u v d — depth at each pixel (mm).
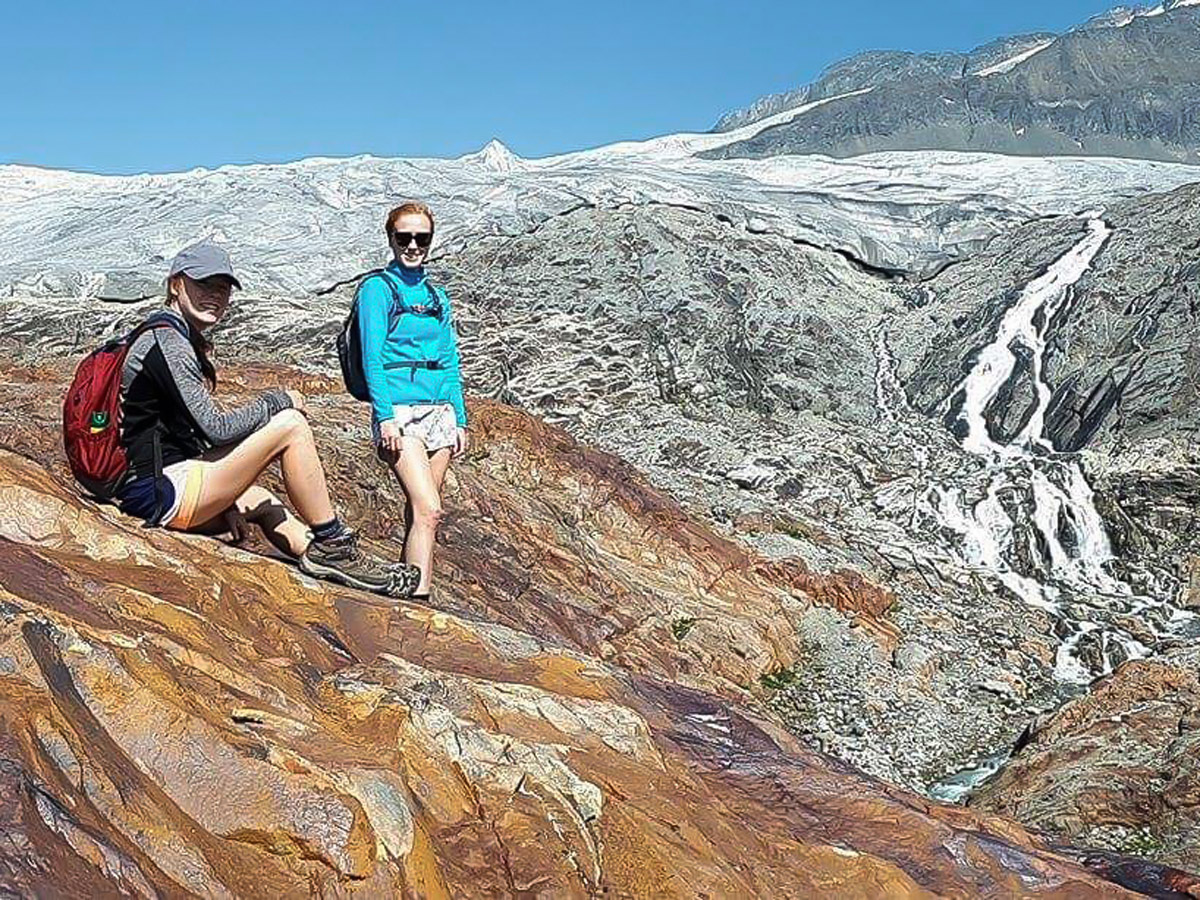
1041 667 20172
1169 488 26938
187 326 5617
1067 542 26375
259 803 3510
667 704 6891
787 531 23547
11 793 2814
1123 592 25156
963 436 32844
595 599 15969
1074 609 23250
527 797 4324
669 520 19875
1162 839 12094
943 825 5949
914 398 35250
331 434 16250
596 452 20859
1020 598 23578
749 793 6035
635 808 4848
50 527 5066
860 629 19641
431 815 4094
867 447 30484
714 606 18344
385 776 3824
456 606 12852
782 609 19391
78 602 4219
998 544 26016
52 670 3471
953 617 21359
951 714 17641
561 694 5910
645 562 18781
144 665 3793
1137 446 28734
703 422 32156
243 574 5656
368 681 4918
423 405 6656
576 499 19109
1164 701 14508
